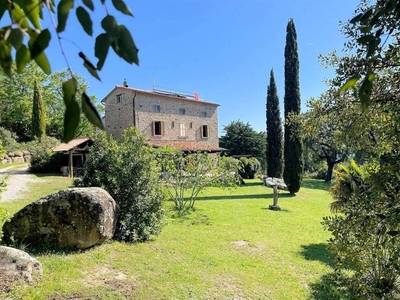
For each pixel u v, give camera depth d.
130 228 6.37
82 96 0.54
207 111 23.59
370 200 2.12
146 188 6.87
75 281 4.07
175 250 5.98
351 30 2.57
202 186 10.81
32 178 14.87
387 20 1.38
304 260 5.87
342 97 2.68
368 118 2.56
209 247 6.38
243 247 6.55
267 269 5.33
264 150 27.70
